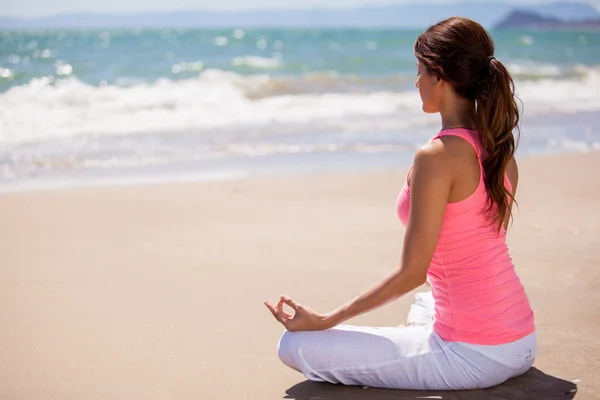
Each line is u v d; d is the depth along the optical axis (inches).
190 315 160.1
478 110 105.4
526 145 415.8
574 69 979.3
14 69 743.1
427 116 530.3
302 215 254.8
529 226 230.7
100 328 152.5
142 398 119.9
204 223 244.5
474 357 110.6
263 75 824.9
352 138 435.5
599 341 139.1
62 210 263.3
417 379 114.0
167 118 498.3
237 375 128.8
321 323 114.5
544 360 129.8
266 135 443.8
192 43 1290.6
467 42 105.7
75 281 184.7
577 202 266.7
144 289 178.4
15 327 152.7
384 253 207.8
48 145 399.9
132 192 293.6
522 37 2272.4
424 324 126.3
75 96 565.3
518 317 110.9
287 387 123.0
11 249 213.5
